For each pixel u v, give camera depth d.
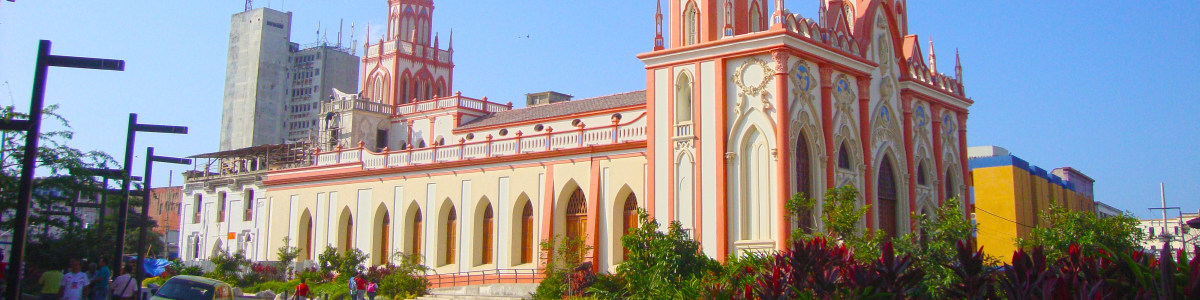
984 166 56.12
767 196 36.88
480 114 60.22
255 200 60.41
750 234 37.22
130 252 78.62
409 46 65.50
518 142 47.16
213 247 63.75
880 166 43.34
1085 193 81.12
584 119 50.66
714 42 38.62
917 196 45.41
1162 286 11.47
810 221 37.66
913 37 47.38
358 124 60.81
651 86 40.72
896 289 14.73
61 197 29.59
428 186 50.66
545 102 62.22
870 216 40.91
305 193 56.91
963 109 50.53
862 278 14.95
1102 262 14.27
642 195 41.44
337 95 62.59
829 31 40.56
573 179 44.31
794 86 38.00
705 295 20.41
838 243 29.41
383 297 42.75
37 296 28.17
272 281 50.94
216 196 64.56
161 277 47.97
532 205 45.91
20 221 18.30
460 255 48.50
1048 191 62.53
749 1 40.03
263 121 142.38
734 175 37.81
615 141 43.09
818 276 15.72
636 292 28.97
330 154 56.59
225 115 144.88
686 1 40.44
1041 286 12.96
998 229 54.56
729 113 38.34
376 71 65.25
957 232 24.17
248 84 143.00
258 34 144.00
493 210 47.47
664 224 39.22
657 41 40.75
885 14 45.34
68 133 28.67
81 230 31.70
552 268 39.53
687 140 39.06
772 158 37.00
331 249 49.16
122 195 27.97
